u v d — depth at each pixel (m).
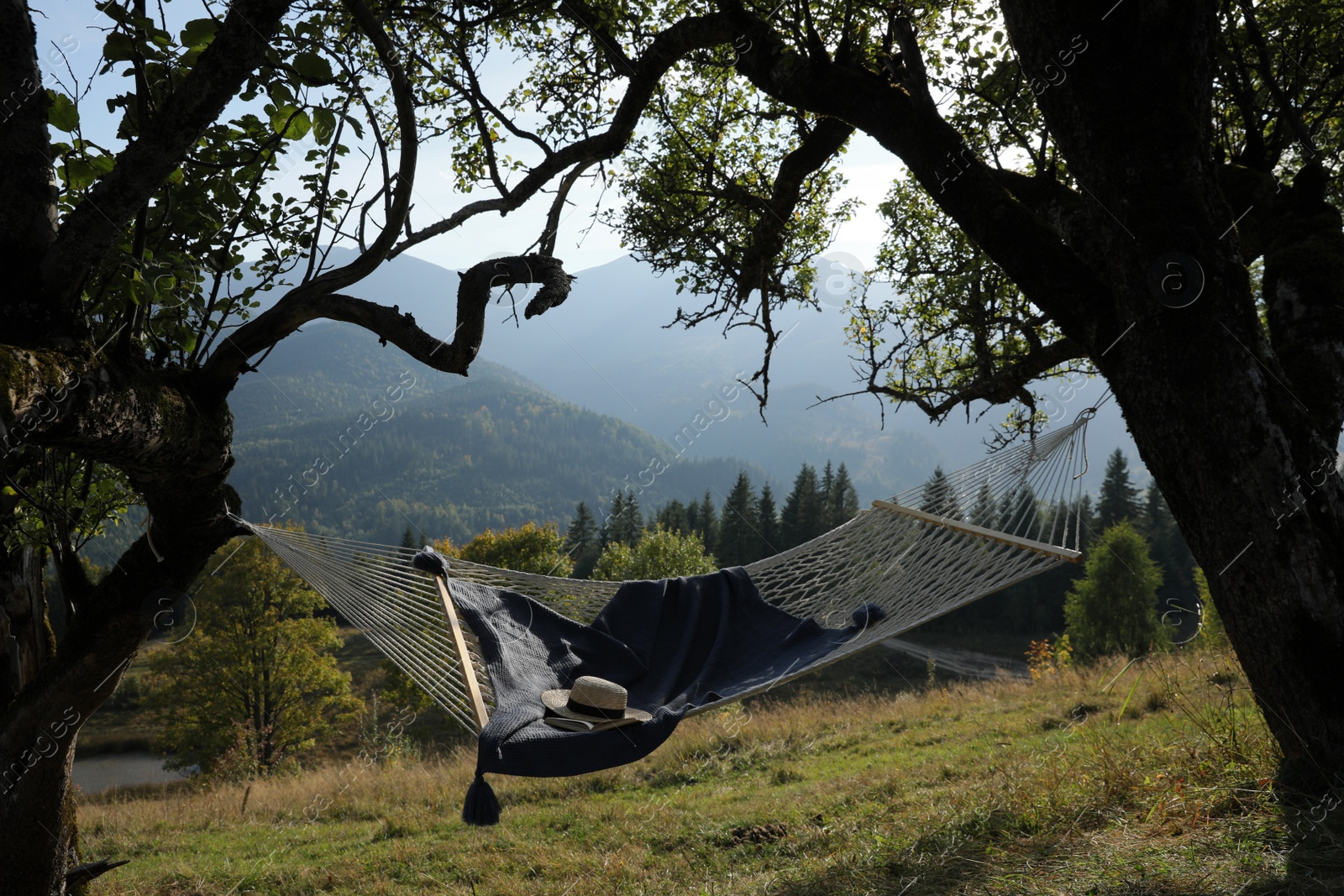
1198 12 3.42
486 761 3.16
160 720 30.16
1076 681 10.53
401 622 4.11
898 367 8.20
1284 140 5.39
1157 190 3.48
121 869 7.14
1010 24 3.76
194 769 25.34
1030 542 4.53
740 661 4.73
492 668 3.98
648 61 5.15
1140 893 3.11
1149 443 3.73
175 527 3.64
